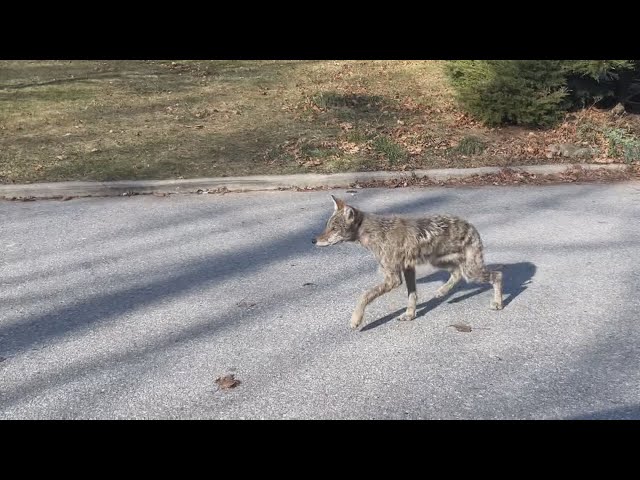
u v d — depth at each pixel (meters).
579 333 3.70
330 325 3.84
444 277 4.58
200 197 6.41
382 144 7.42
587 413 3.01
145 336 3.74
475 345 3.60
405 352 3.53
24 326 3.88
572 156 7.31
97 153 7.34
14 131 8.05
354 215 3.85
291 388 3.22
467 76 8.10
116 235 5.38
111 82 10.27
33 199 6.40
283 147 7.48
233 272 4.61
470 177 6.86
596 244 5.00
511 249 4.92
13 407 3.11
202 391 3.21
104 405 3.12
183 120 8.47
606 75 8.01
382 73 10.70
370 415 3.02
